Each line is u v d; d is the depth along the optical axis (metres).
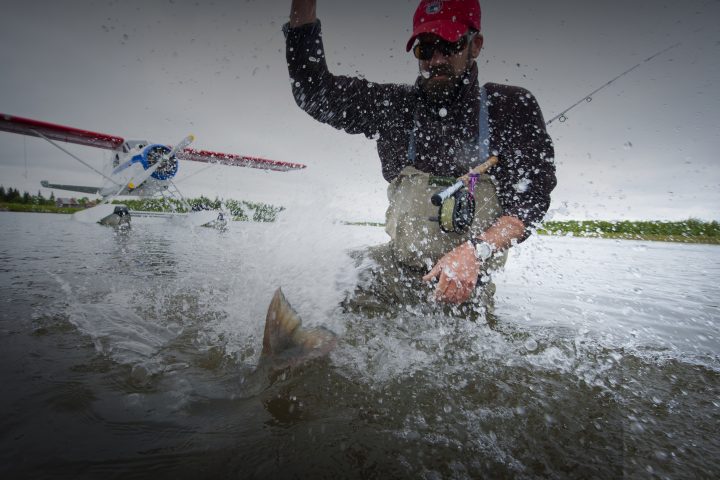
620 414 1.08
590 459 0.88
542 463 0.86
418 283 2.20
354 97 2.30
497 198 2.16
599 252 6.73
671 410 1.12
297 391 1.15
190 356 1.39
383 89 2.34
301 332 1.42
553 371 1.37
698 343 1.76
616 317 2.26
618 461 0.88
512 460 0.86
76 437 0.89
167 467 0.80
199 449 0.87
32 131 11.54
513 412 1.07
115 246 4.83
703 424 1.04
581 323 2.09
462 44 2.00
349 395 1.13
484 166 2.00
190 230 8.51
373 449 0.88
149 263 3.42
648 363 1.49
